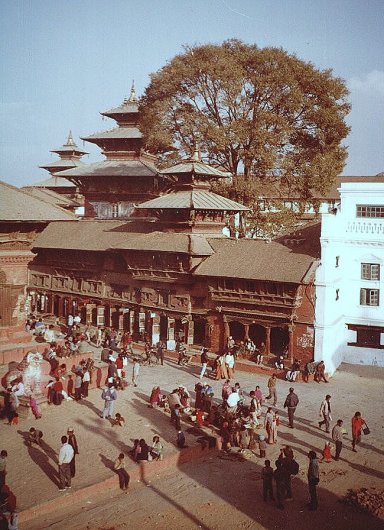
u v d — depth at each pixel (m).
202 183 55.31
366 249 45.38
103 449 27.78
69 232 62.34
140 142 74.38
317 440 30.06
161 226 55.22
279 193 63.34
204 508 22.66
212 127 56.81
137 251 52.41
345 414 34.25
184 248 48.88
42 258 63.62
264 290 44.56
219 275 45.91
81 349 41.66
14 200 39.59
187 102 60.38
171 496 23.77
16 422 30.98
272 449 28.84
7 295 38.66
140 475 25.48
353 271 46.16
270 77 56.97
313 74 59.22
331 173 60.91
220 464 27.27
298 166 60.97
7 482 24.02
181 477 25.75
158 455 26.30
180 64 58.50
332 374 43.47
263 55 57.81
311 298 42.81
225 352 44.72
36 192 74.31
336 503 23.23
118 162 75.44
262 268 44.94
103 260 57.53
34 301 63.84
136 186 71.88
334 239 43.19
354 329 46.88
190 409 33.06
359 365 46.56
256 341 48.28
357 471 26.38
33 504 22.03
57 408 33.81
